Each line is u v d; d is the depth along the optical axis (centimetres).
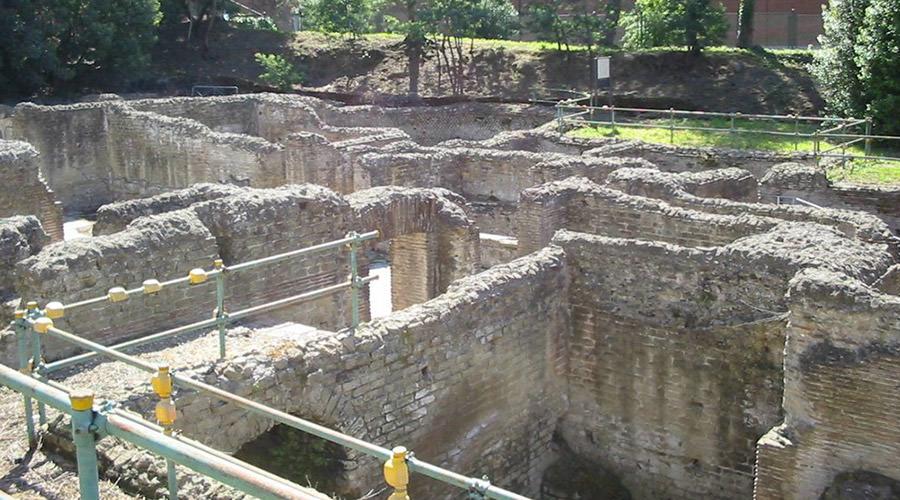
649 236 1692
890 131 3297
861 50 3262
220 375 1041
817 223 1561
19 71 3897
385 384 1170
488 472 1327
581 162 2359
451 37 4662
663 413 1374
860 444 1126
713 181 2097
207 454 539
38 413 898
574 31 4391
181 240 1345
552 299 1386
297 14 5756
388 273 2364
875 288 1260
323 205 1568
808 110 3766
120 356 822
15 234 1401
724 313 1308
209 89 4331
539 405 1400
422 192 1811
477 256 1842
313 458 1159
